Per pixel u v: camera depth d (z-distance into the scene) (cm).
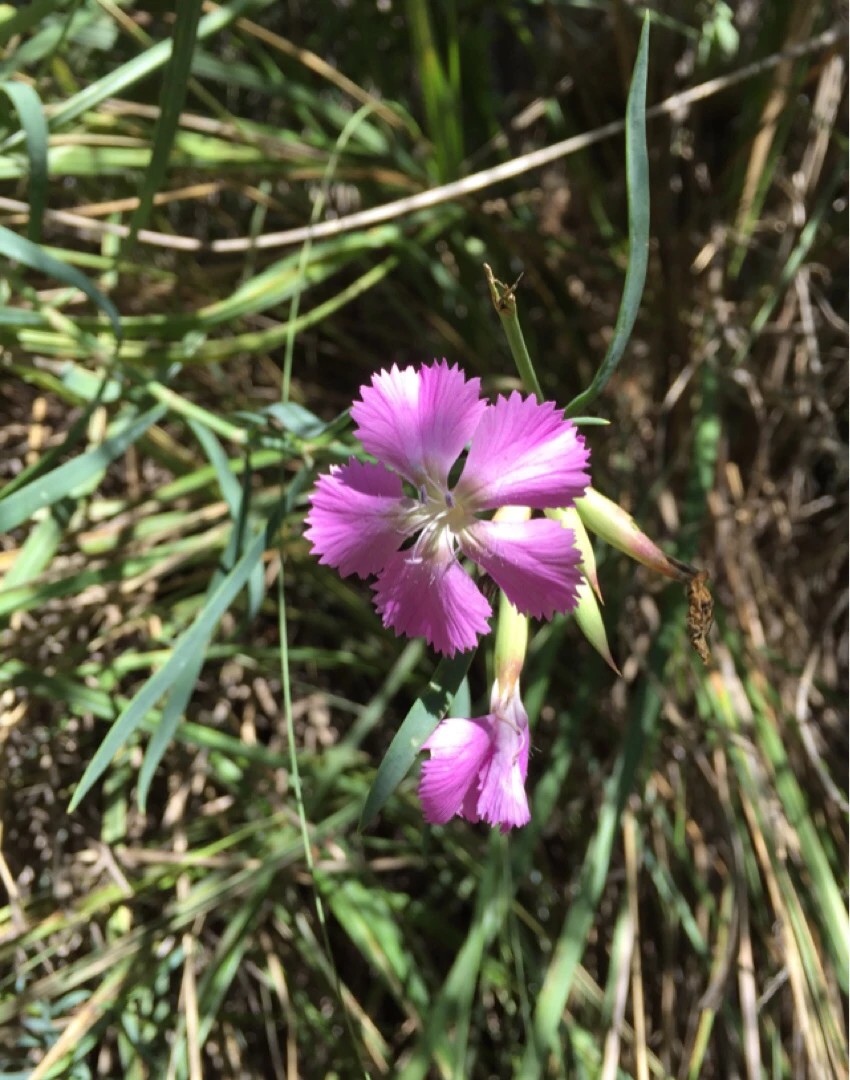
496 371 22
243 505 15
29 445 19
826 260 22
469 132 23
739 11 24
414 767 18
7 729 17
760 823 17
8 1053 15
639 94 10
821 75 22
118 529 17
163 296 20
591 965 17
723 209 22
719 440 21
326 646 21
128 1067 15
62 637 18
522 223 21
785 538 21
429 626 10
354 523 10
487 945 16
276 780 18
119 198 21
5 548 18
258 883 16
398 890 19
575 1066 15
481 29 22
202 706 19
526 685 18
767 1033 16
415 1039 17
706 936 17
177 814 17
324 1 23
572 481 9
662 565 10
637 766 16
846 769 19
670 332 21
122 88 16
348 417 14
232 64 19
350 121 19
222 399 21
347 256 19
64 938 16
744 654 19
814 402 22
